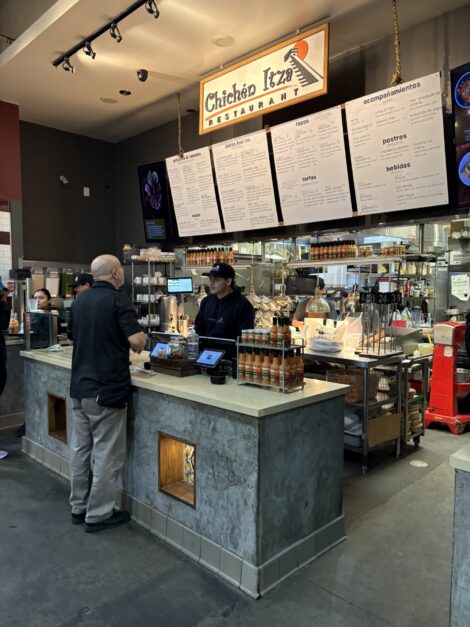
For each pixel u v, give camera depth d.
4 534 2.62
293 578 2.25
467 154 3.13
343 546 2.54
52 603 2.05
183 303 5.71
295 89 3.68
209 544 2.32
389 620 1.96
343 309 5.97
